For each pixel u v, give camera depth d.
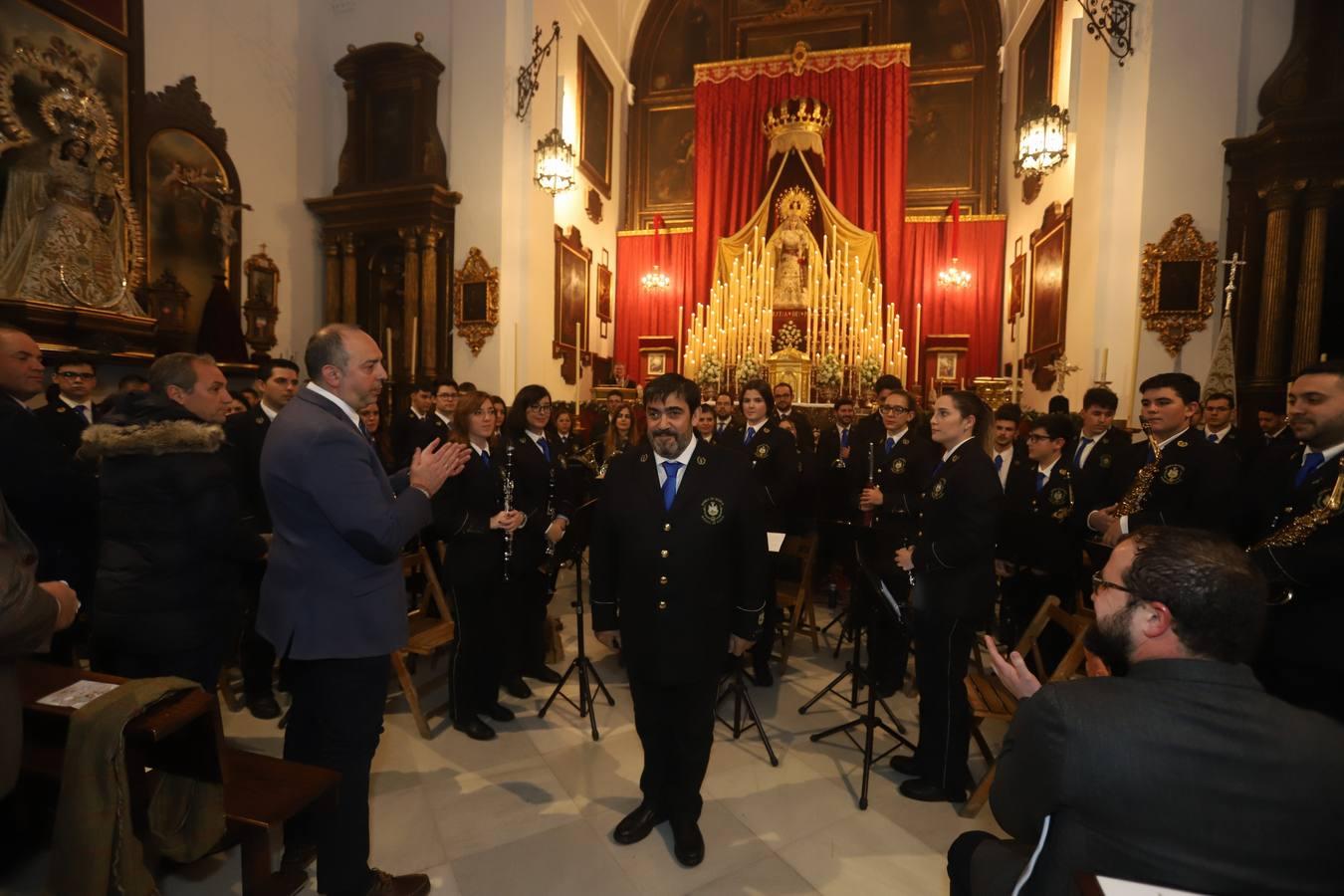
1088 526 3.63
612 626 2.65
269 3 8.45
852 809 2.86
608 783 3.04
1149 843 1.04
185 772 1.93
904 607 3.02
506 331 8.70
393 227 8.77
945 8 12.87
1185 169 6.39
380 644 2.05
